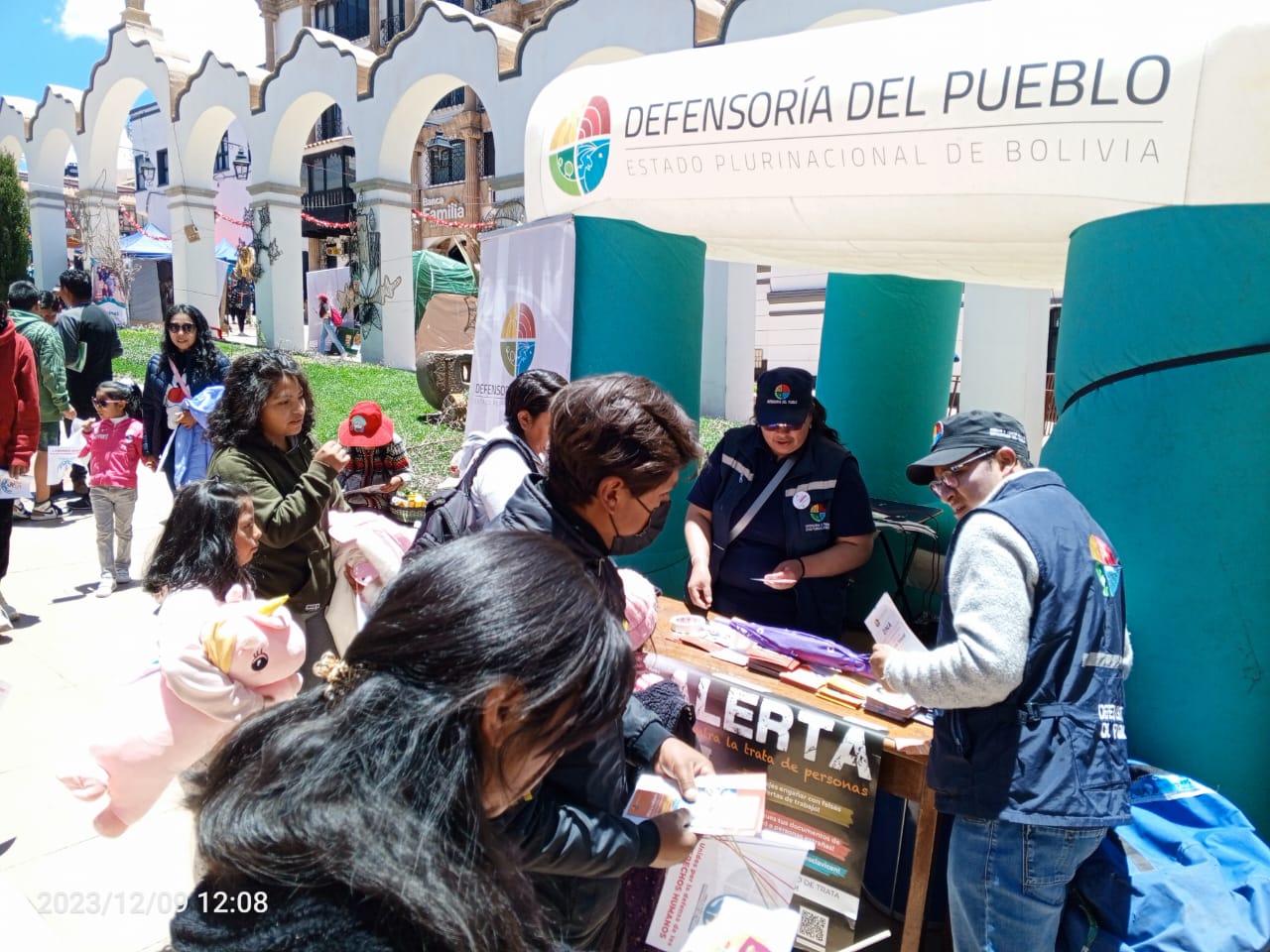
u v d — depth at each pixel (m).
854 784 2.32
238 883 0.82
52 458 6.11
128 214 28.77
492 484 2.33
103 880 2.87
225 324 23.47
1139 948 1.88
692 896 2.08
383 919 0.78
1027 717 1.80
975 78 2.38
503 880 0.89
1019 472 2.03
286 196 18.25
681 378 3.79
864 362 4.84
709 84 3.02
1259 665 2.24
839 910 2.34
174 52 20.20
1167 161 2.13
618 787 1.58
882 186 2.64
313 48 16.73
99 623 5.13
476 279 18.02
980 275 4.03
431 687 0.88
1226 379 2.24
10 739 3.75
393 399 12.46
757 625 2.94
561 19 12.70
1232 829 2.08
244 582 2.46
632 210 3.50
